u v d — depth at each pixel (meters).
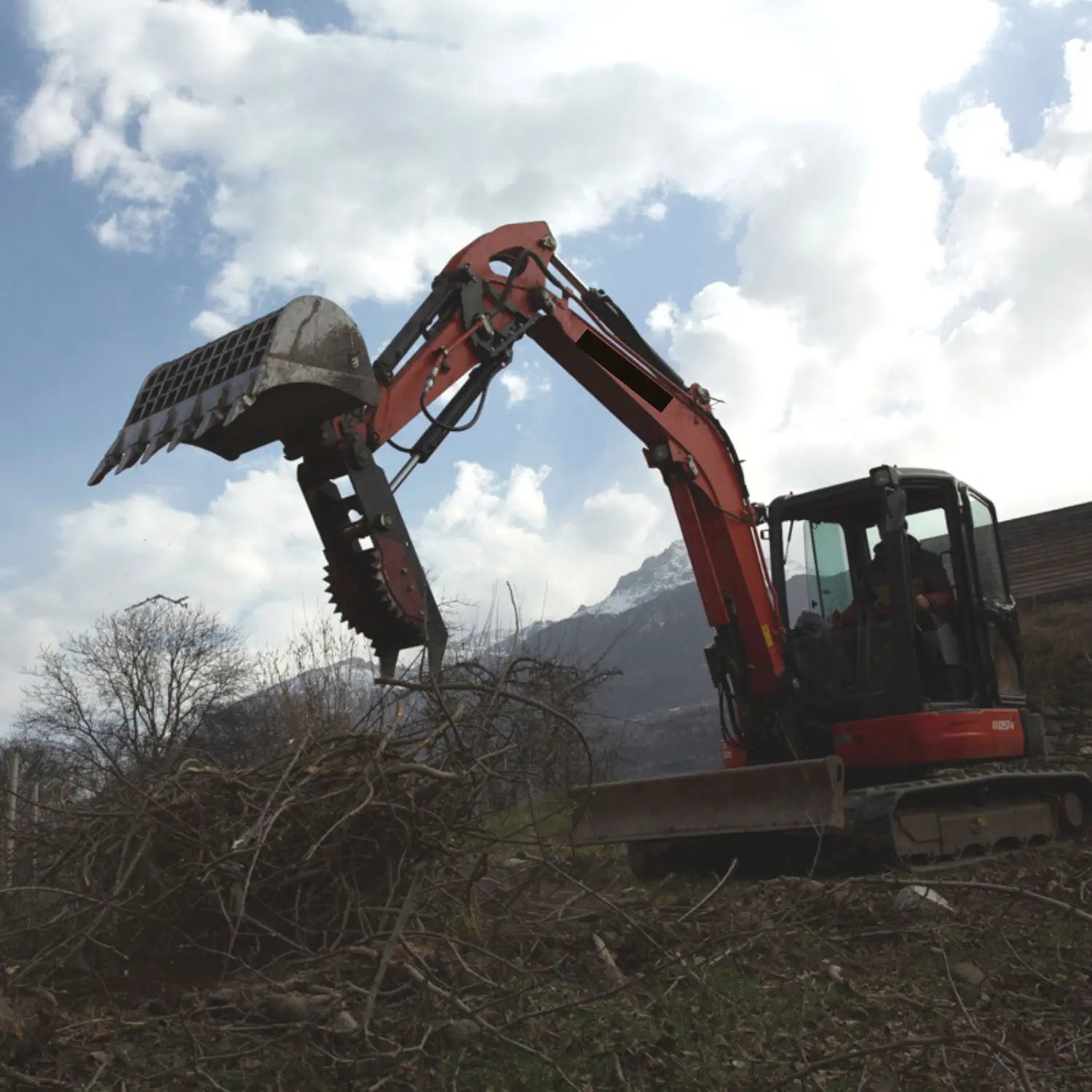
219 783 4.76
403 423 6.25
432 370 6.45
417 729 5.20
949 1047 3.63
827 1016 4.04
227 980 4.33
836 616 8.71
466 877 4.99
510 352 6.94
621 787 7.71
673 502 8.48
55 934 4.57
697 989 4.25
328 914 4.70
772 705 8.55
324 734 5.36
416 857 4.76
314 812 4.70
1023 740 8.79
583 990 4.29
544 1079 3.43
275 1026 3.65
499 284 7.20
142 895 4.50
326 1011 3.71
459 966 4.21
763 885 6.32
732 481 8.80
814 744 8.55
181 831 4.57
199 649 27.19
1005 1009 4.11
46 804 4.98
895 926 5.33
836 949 4.91
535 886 6.09
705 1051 3.65
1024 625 16.38
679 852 8.22
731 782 7.36
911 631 8.03
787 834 7.62
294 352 5.23
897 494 8.25
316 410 5.46
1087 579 17.61
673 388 8.41
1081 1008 3.95
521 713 5.39
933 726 7.91
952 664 8.52
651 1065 3.59
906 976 4.59
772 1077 3.51
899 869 7.21
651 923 4.96
